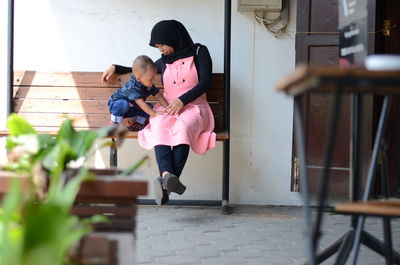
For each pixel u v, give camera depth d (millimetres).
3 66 8984
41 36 9055
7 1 9000
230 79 9023
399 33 9586
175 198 9148
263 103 9117
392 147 9297
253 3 8891
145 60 7984
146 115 8320
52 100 8711
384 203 3510
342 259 4473
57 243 2188
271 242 6883
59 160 2729
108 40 9102
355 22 4484
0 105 8938
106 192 2820
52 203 2436
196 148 8016
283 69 9086
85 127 8680
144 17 9094
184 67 8312
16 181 2348
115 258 2566
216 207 8992
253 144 9141
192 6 9086
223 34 9102
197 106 8156
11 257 2219
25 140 3100
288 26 9070
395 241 6965
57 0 9047
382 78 2783
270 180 9164
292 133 9086
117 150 9047
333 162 8453
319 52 8469
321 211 3104
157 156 7805
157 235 7121
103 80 8625
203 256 6199
